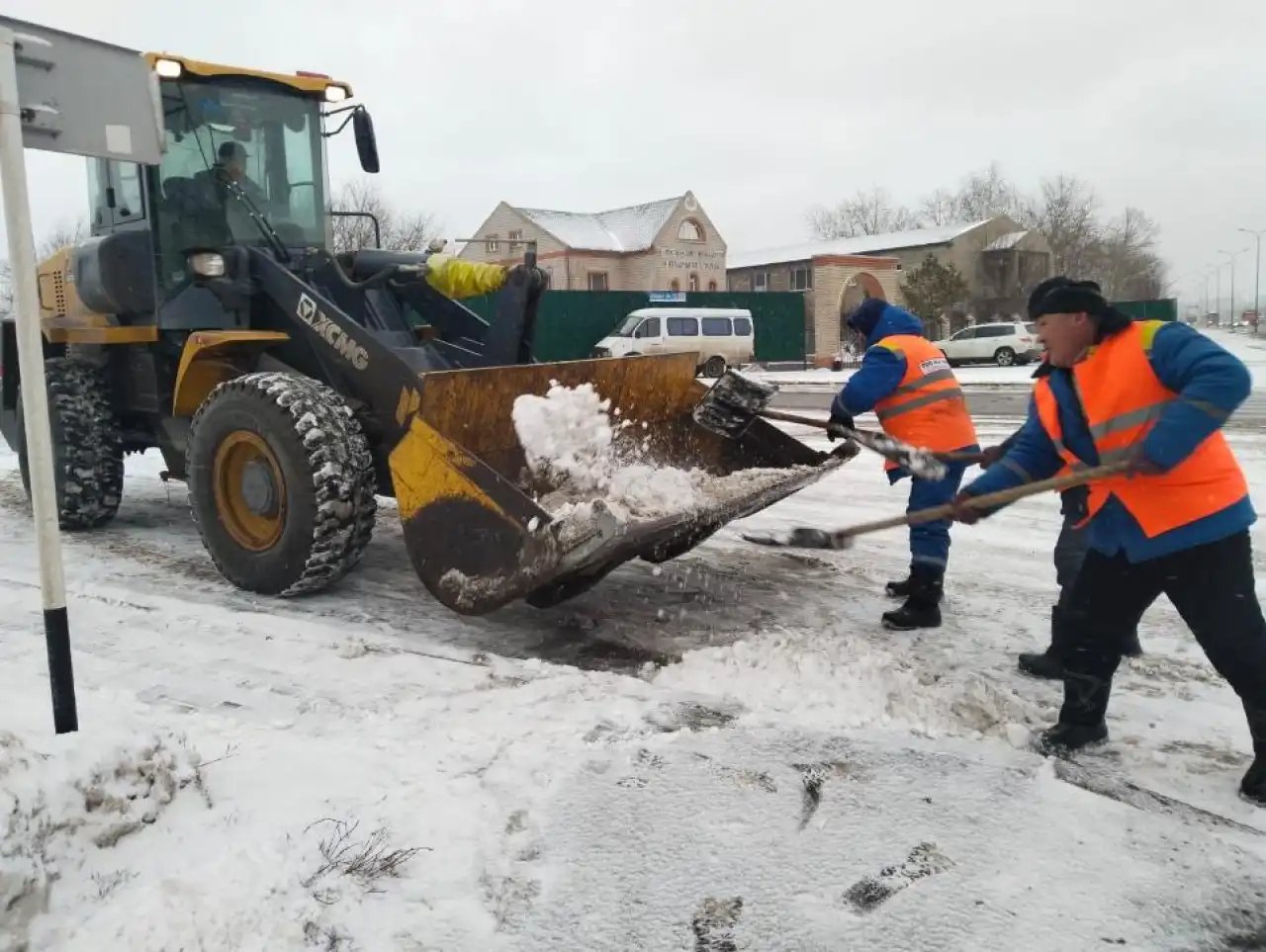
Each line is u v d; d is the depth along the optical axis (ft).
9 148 9.02
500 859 8.44
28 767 7.90
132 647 14.05
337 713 11.54
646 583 17.57
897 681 12.35
